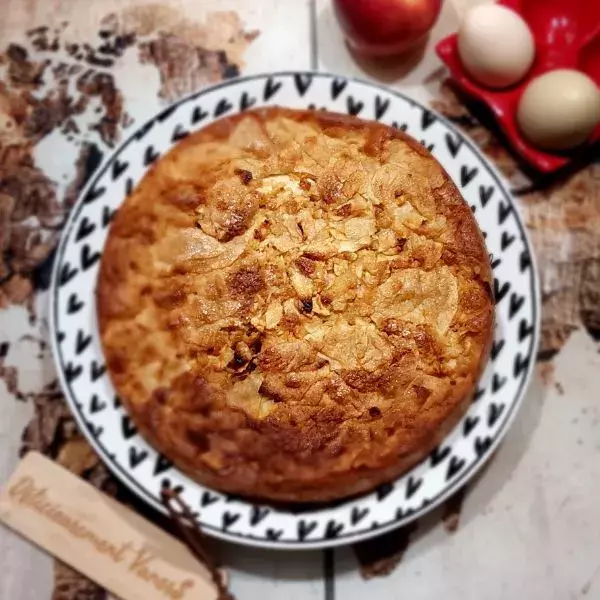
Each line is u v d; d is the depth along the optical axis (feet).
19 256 1.30
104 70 1.38
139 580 1.15
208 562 1.13
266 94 1.28
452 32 1.40
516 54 1.24
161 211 1.15
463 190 1.24
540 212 1.32
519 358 1.18
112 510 1.17
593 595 1.18
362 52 1.38
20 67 1.38
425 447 1.09
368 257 1.11
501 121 1.29
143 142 1.26
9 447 1.23
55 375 1.26
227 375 1.09
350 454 1.07
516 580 1.19
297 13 1.41
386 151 1.14
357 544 1.20
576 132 1.22
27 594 1.17
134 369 1.11
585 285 1.29
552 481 1.23
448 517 1.21
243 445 1.08
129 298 1.13
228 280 1.11
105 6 1.40
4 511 1.17
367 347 1.09
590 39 1.29
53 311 1.20
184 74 1.38
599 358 1.27
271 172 1.14
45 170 1.34
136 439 1.16
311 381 1.08
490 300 1.10
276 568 1.18
